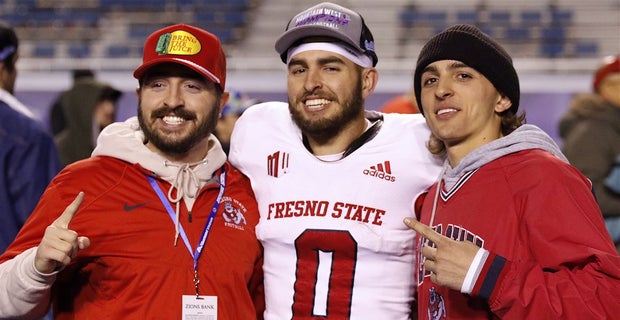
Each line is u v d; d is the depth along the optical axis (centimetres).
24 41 1162
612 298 212
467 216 239
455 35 247
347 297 266
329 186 270
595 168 455
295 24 276
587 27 1162
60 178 260
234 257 261
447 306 243
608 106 464
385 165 272
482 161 241
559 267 220
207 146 275
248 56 1127
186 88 263
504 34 1162
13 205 328
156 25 1184
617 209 453
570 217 221
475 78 247
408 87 870
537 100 834
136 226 254
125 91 826
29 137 334
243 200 276
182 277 252
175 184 260
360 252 266
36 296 237
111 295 251
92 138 566
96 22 1180
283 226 268
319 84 268
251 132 287
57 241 227
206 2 1202
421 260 259
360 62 274
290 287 268
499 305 220
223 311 253
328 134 274
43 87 895
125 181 260
